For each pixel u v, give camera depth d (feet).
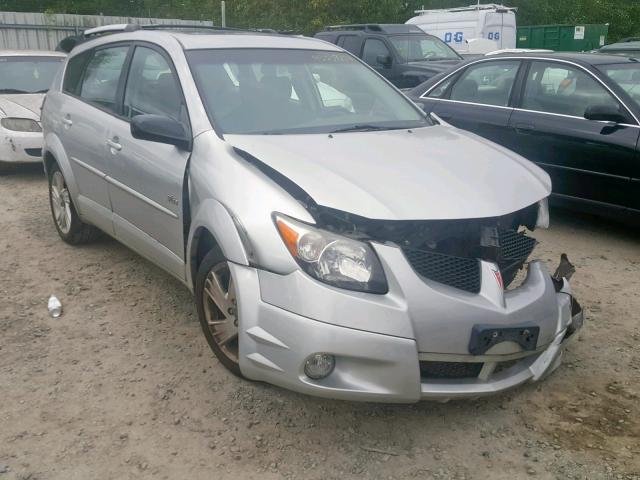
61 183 18.61
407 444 10.36
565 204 20.52
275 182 10.78
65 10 99.14
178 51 14.05
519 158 12.91
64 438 10.33
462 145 12.92
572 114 20.30
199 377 12.07
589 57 21.30
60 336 13.60
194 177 12.00
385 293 9.59
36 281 16.43
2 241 19.52
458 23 62.34
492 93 22.67
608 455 10.16
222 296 11.53
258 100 13.56
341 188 10.20
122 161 14.57
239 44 14.78
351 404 11.32
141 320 14.34
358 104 14.75
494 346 9.91
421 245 10.21
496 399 11.60
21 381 11.88
